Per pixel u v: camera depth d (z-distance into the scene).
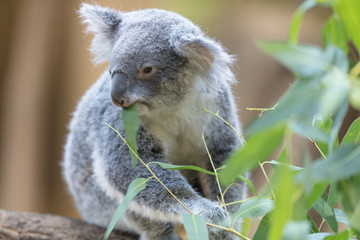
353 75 3.33
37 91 19.44
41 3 19.25
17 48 19.53
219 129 8.06
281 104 3.24
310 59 3.38
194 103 7.76
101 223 9.22
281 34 20.02
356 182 3.75
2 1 19.17
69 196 19.78
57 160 19.77
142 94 7.03
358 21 3.48
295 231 3.62
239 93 19.19
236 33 20.31
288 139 4.33
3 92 19.75
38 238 8.05
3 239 7.90
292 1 20.89
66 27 19.30
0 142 19.78
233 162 3.47
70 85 19.58
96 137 8.53
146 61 7.07
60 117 19.67
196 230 5.01
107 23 7.91
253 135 3.30
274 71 19.31
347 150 3.45
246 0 21.08
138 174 7.45
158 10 7.94
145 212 7.27
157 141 7.80
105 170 7.88
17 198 19.58
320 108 3.16
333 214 4.90
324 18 20.16
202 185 8.59
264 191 4.93
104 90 8.55
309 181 3.31
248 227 5.91
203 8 20.53
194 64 7.52
